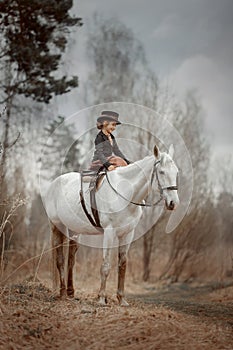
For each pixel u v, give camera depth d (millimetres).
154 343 5133
